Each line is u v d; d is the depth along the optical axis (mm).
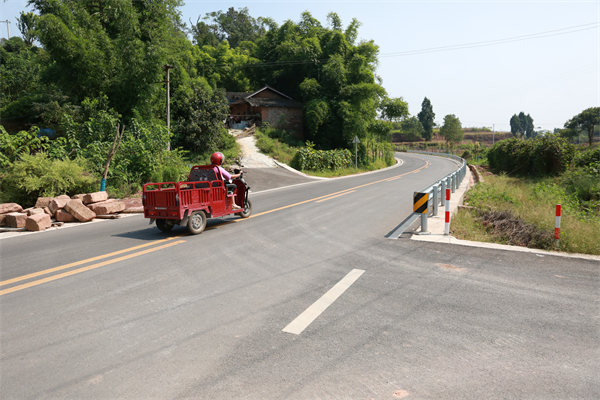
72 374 3111
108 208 11234
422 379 3037
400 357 3371
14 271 5891
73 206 10391
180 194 8242
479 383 2988
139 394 2848
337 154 32281
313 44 41781
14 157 13719
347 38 45125
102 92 22031
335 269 5953
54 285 5223
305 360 3322
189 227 8461
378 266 6113
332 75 38281
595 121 69000
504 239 8188
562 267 6078
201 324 4031
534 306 4508
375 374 3107
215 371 3148
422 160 57562
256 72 50719
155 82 22328
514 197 13117
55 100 24328
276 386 2939
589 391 2891
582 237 7195
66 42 20969
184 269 5941
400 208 12148
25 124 27125
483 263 6277
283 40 47156
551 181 19547
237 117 43938
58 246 7566
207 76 54406
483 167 33812
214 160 9656
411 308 4449
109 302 4621
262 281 5398
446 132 103125
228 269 5953
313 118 37375
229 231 8906
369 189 17797
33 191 12258
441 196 11914
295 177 24109
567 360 3336
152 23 24641
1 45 46938
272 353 3438
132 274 5695
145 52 22062
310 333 3830
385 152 49094
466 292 4965
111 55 22234
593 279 5496
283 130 39625
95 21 23172
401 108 40531
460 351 3479
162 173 16516
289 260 6465
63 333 3822
